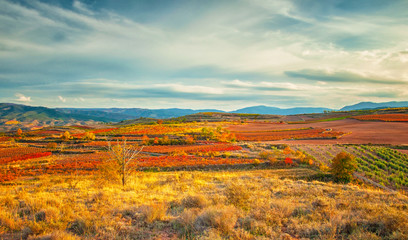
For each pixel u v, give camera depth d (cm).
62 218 749
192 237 608
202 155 5053
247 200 1039
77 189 1539
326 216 792
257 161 3819
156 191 1415
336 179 2850
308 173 3023
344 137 7588
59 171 3703
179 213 834
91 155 5872
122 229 665
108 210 864
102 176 1833
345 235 635
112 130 12075
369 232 626
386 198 1262
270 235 625
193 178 2153
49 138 9431
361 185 2608
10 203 998
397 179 2867
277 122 15400
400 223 651
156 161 4262
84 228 664
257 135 9412
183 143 7325
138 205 957
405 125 9450
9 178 2864
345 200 1092
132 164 3772
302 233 649
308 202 1062
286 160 3866
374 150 4994
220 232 620
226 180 1994
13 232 648
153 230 665
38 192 1382
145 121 19288
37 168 4169
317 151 5275
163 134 9681
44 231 629
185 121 17450
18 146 7594
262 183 1809
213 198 1072
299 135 8550
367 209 870
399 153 4641
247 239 588
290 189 1485
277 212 805
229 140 7750
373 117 12475
